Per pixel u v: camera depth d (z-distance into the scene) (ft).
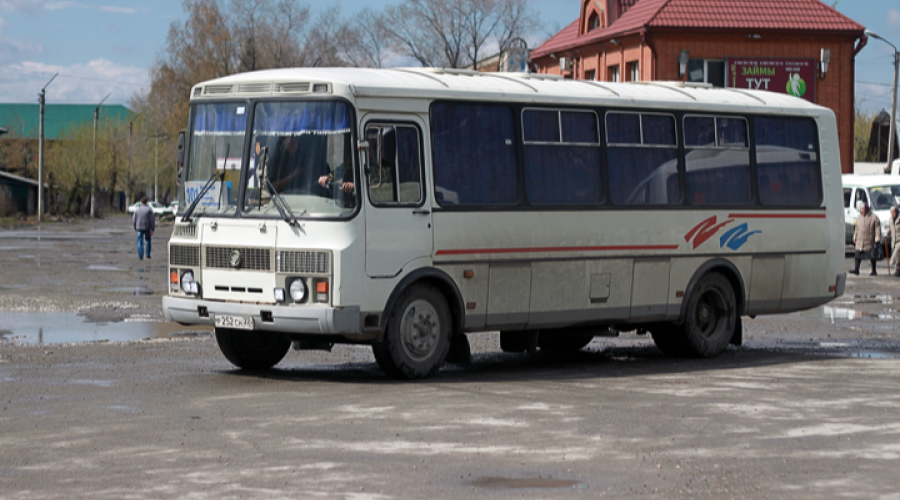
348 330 36.04
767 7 135.64
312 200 36.65
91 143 309.63
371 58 231.50
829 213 51.72
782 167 50.24
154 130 252.42
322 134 36.78
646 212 45.01
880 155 260.83
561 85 43.68
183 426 28.63
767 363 45.37
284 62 229.04
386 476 23.21
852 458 25.62
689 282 46.55
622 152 44.60
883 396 35.17
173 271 39.37
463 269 39.24
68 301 66.59
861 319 65.67
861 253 102.73
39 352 44.65
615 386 37.29
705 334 47.60
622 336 58.03
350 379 38.24
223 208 38.24
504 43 224.12
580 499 21.54
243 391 34.83
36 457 24.85
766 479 23.45
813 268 51.08
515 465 24.44
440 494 21.75
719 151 48.01
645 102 45.37
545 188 42.01
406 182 37.91
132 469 23.72
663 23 132.67
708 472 24.04
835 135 52.24
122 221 280.51
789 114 50.52
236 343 39.93
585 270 43.01
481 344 52.37
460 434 27.89
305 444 26.43
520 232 40.88
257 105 38.04
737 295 48.73
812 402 33.78
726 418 30.76
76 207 317.22
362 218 36.37
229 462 24.43
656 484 22.86
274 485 22.34
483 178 40.09
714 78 135.23
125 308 63.36
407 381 37.83
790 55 135.23
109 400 32.81
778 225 49.70
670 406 32.81
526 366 43.91
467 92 39.70
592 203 43.39
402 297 37.70
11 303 65.10
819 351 50.37
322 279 36.04
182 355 44.52
